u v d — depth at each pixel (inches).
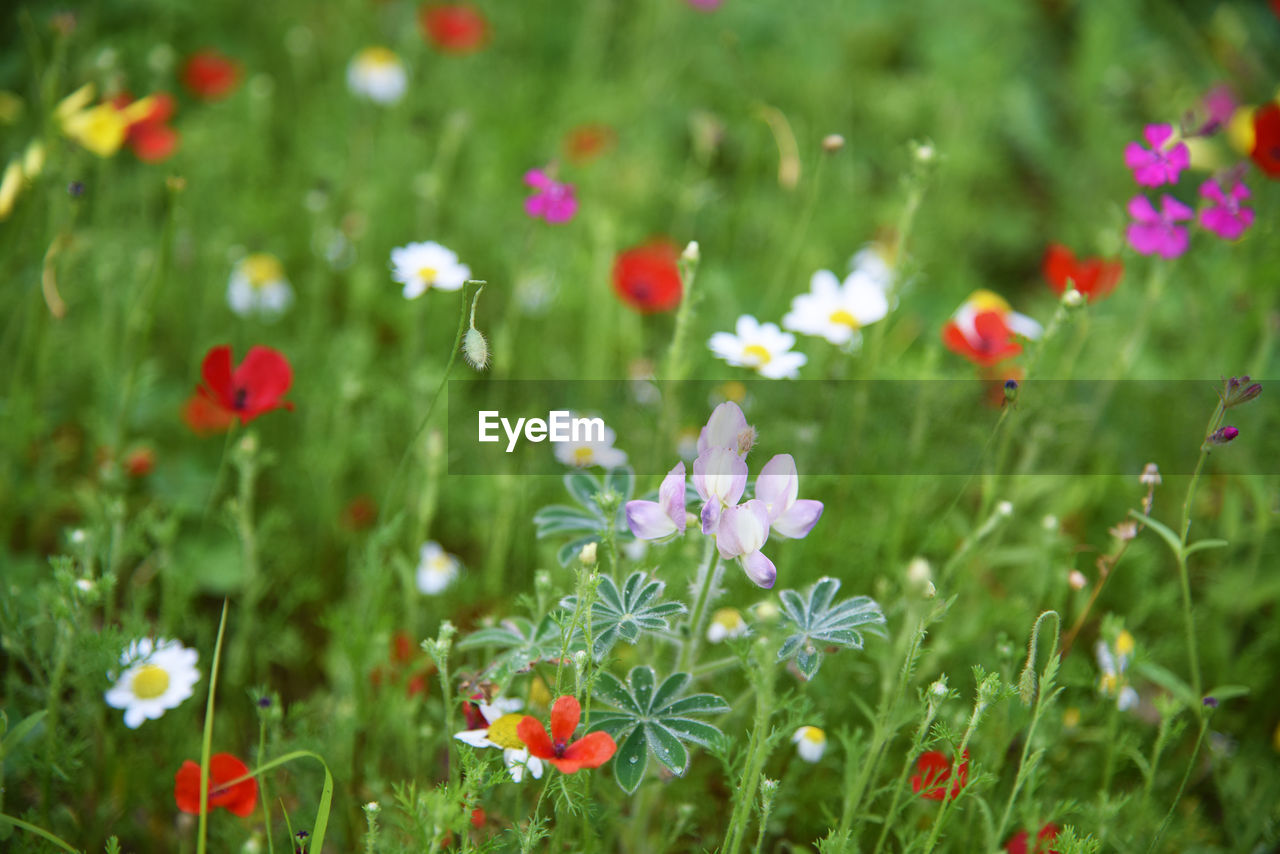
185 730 42.5
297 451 49.2
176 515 42.7
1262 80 78.0
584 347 54.6
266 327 52.5
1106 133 71.4
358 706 41.0
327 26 74.0
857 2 80.4
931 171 44.4
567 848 39.6
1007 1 80.8
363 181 59.8
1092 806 40.4
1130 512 40.1
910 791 40.3
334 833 41.2
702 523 36.2
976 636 42.8
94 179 55.6
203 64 59.7
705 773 41.6
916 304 58.2
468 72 71.8
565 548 39.6
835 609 38.0
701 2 69.8
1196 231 47.4
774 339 44.3
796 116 71.9
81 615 39.3
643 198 62.7
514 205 60.4
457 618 44.9
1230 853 41.7
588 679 37.1
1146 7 82.2
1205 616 45.9
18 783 41.3
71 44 56.1
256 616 46.6
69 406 49.9
